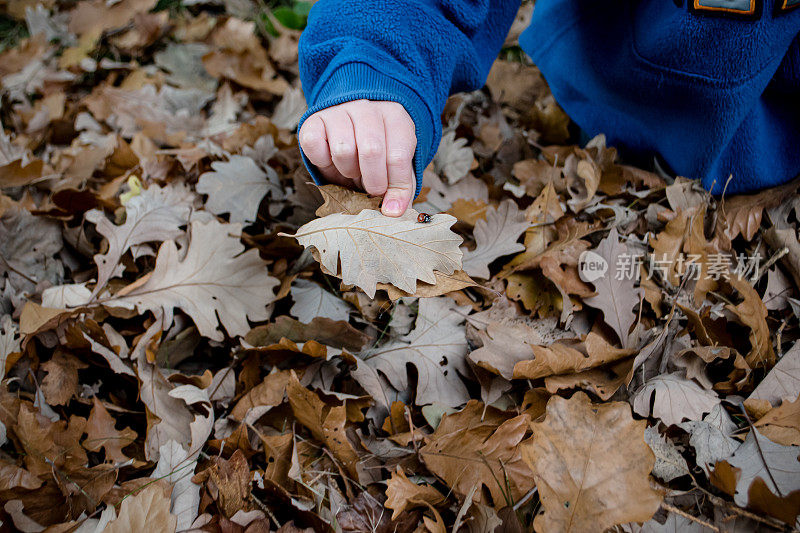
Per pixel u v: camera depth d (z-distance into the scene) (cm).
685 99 57
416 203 59
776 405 49
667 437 48
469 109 74
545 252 55
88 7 85
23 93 75
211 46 82
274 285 54
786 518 43
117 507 45
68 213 59
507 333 52
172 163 64
